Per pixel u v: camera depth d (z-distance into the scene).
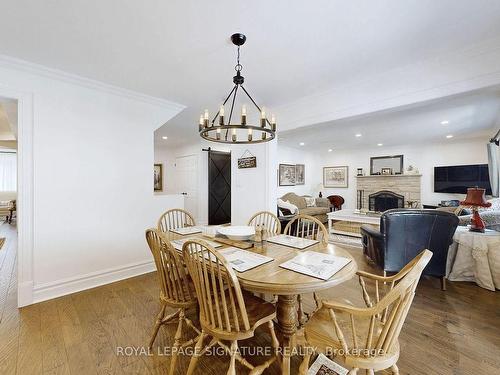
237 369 1.59
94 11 1.60
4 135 5.77
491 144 4.56
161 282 1.70
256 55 2.17
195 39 1.93
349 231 5.19
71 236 2.64
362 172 7.71
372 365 1.06
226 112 3.85
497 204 4.04
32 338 1.86
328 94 2.99
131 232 3.10
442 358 1.65
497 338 1.85
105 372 1.54
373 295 2.57
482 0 1.51
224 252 1.74
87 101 2.73
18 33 1.85
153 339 1.75
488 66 1.99
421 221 2.67
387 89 2.53
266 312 1.47
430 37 1.90
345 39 1.93
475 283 2.85
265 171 3.81
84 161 2.72
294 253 1.74
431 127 4.75
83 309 2.28
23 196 2.36
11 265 3.49
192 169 6.32
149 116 3.24
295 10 1.60
